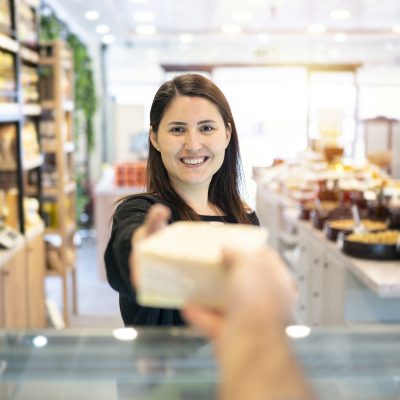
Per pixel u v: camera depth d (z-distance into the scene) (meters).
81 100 7.47
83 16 7.52
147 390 0.89
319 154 7.21
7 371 0.90
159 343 0.96
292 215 5.11
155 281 0.58
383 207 4.06
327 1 6.84
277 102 12.27
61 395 0.88
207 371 0.90
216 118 1.67
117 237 1.08
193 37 10.12
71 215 5.62
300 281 4.71
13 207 4.09
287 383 0.39
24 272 4.03
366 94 12.27
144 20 8.39
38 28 4.96
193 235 0.65
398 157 10.59
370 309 3.41
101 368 0.90
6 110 3.75
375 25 8.76
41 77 5.02
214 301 0.56
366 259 3.28
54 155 5.23
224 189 1.92
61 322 4.92
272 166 8.02
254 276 0.47
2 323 3.42
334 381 0.88
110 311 5.60
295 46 11.05
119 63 11.39
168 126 1.66
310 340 0.96
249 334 0.43
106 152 11.24
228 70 12.00
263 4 7.08
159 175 1.73
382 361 0.91
